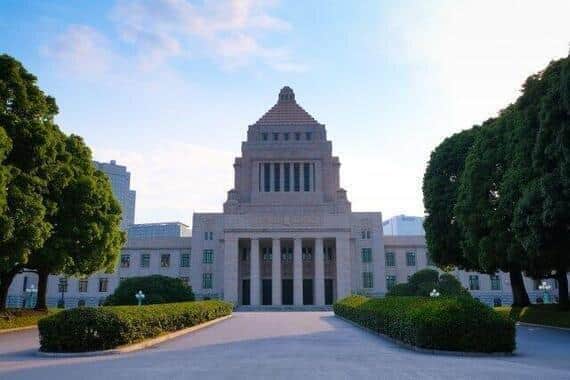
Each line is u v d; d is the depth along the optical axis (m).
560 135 23.44
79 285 82.19
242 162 85.62
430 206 44.25
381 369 13.77
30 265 36.25
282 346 20.22
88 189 36.69
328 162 85.25
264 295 79.75
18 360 16.47
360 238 82.69
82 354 17.64
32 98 30.56
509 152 32.06
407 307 21.44
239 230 75.56
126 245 84.88
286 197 82.38
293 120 89.69
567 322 29.22
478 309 18.06
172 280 46.34
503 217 32.06
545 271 36.69
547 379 12.10
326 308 69.31
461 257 42.91
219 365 14.66
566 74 22.94
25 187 28.23
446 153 44.34
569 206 23.27
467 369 13.77
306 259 80.81
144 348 19.92
